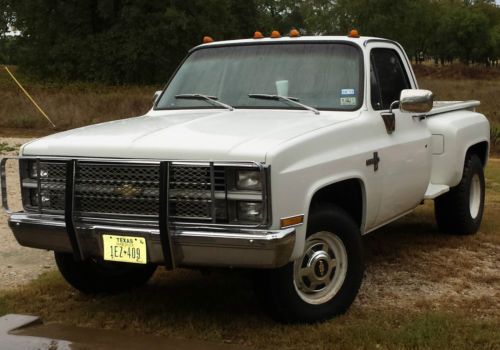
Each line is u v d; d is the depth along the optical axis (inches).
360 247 188.5
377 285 215.9
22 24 2150.6
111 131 183.9
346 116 197.6
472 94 1226.0
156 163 163.3
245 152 158.1
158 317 188.2
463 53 3324.3
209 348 166.2
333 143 181.3
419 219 313.4
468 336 168.7
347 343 165.8
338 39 214.8
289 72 212.1
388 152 206.5
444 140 251.8
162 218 161.5
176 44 2020.2
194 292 210.7
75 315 191.0
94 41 2059.5
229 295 206.2
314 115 196.9
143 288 216.4
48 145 179.6
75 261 198.7
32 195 182.9
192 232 159.8
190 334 175.5
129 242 167.0
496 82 1795.0
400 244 268.5
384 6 2139.5
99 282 205.5
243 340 171.5
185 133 173.9
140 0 2006.6
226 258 159.5
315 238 178.5
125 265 208.4
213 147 160.9
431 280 221.1
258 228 157.4
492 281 219.8
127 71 2044.8
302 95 205.9
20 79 2030.0
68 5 2094.0
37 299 203.8
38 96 1063.0
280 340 168.7
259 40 225.1
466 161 274.2
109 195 169.3
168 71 2065.7
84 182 172.1
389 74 227.1
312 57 213.6
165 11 2036.2
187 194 161.6
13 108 966.4
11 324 182.2
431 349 162.6
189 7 2060.8
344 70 207.9
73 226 172.1
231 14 2279.8
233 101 211.6
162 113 218.4
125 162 166.6
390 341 165.8
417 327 172.9
